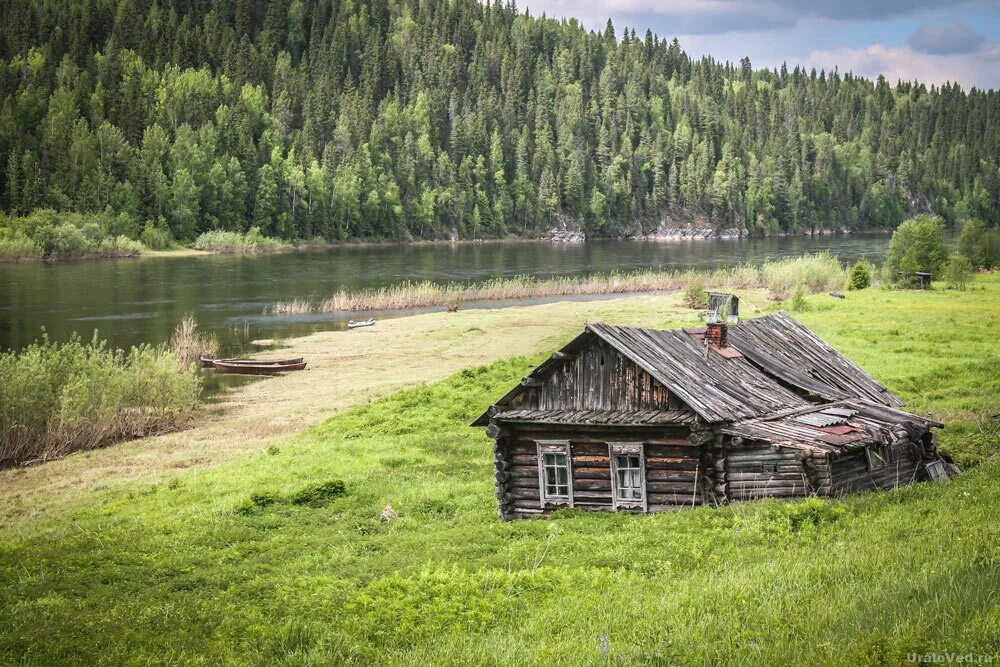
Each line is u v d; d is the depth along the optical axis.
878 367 49.53
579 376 28.67
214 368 65.19
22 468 42.09
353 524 29.20
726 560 20.28
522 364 53.91
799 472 25.78
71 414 45.19
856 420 28.25
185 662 16.84
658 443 27.08
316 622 18.92
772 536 21.95
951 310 72.25
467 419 44.97
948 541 17.92
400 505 31.14
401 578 21.56
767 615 15.05
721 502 26.31
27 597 22.09
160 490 35.38
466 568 22.45
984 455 31.42
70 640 18.16
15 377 45.03
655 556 21.66
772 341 34.56
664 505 27.02
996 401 40.22
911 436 28.33
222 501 32.22
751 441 26.33
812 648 12.86
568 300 102.62
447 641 17.27
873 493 25.23
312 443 42.28
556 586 20.11
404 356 67.31
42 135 197.62
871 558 17.55
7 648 17.67
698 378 28.33
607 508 27.77
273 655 17.17
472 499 31.38
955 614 12.80
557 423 27.78
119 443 45.91
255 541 27.66
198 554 26.09
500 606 19.12
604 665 14.02
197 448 43.75
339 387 57.50
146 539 27.81
